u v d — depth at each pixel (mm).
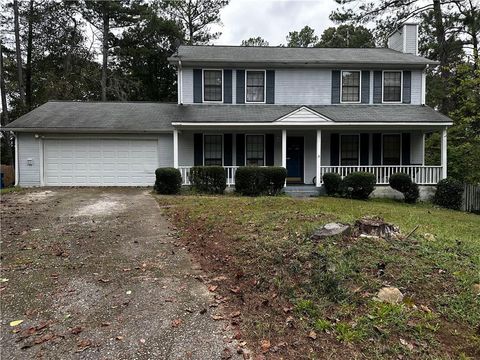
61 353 2746
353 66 14547
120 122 13781
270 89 14609
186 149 14141
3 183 14227
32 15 21938
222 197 11008
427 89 19812
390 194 13328
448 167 14375
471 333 2773
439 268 3762
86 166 13766
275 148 14406
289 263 4047
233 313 3355
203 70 14477
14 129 12891
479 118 12977
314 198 11641
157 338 2955
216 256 4887
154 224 6973
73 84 23203
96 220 7227
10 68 23547
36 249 5238
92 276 4266
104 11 24234
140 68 26891
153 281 4133
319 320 3025
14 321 3230
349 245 4301
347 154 14547
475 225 8148
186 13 28625
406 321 2906
